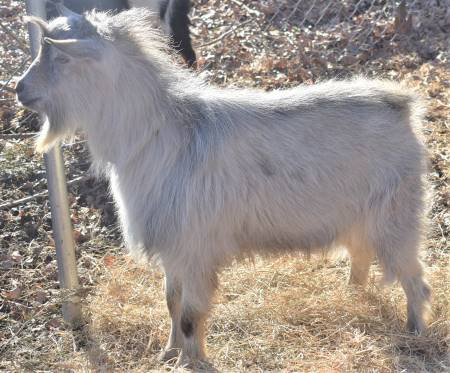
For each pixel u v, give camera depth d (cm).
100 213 350
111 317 307
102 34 273
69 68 272
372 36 431
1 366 293
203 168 278
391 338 295
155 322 307
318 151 285
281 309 306
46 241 339
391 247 291
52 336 305
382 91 291
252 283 320
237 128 281
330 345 295
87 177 359
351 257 308
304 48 423
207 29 450
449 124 371
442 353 291
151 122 279
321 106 287
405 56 417
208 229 279
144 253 287
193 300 284
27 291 319
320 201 286
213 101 284
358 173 288
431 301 299
